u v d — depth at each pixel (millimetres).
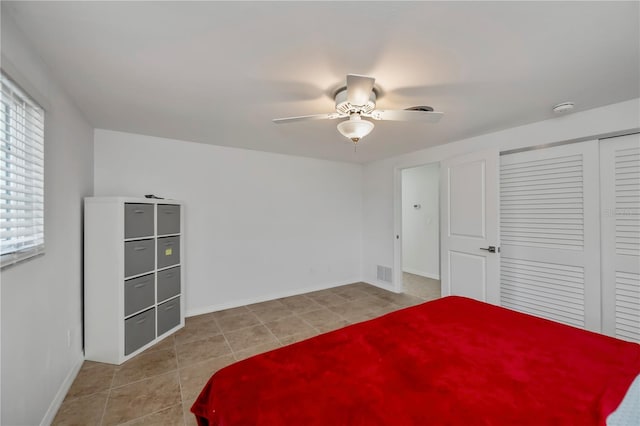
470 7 1155
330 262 4566
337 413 938
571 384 1082
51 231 1688
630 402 976
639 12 1180
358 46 1430
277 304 3740
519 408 955
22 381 1343
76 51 1471
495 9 1167
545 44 1419
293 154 4070
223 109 2279
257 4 1132
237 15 1199
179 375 2109
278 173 4012
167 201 2795
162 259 2725
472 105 2199
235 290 3648
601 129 2240
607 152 2264
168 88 1902
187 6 1143
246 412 949
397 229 4273
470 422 899
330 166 4555
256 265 3822
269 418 919
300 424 893
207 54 1504
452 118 2504
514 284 2842
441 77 1755
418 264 5516
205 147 3426
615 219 2229
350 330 1573
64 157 1913
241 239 3699
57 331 1768
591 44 1418
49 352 1643
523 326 1612
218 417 984
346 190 4750
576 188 2420
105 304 2270
